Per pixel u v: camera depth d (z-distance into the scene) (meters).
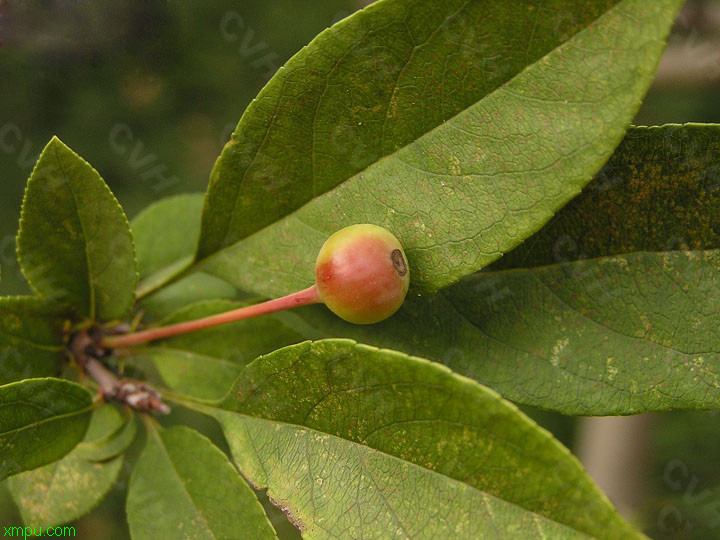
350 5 0.31
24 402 0.17
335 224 0.17
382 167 0.17
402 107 0.16
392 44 0.16
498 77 0.16
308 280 0.17
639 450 0.27
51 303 0.18
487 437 0.15
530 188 0.16
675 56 0.26
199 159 0.31
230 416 0.17
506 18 0.16
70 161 0.17
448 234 0.16
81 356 0.18
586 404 0.17
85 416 0.17
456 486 0.15
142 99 0.29
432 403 0.15
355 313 0.16
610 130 0.16
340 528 0.16
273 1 0.31
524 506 0.15
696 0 0.25
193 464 0.18
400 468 0.16
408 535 0.16
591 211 0.17
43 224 0.18
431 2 0.16
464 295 0.17
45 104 0.28
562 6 0.16
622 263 0.17
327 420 0.16
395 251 0.16
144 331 0.18
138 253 0.21
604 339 0.17
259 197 0.17
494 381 0.17
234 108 0.30
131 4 0.25
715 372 0.17
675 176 0.17
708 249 0.17
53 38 0.24
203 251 0.18
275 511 0.22
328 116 0.17
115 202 0.18
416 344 0.17
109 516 0.30
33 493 0.19
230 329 0.19
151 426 0.18
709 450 0.30
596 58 0.16
